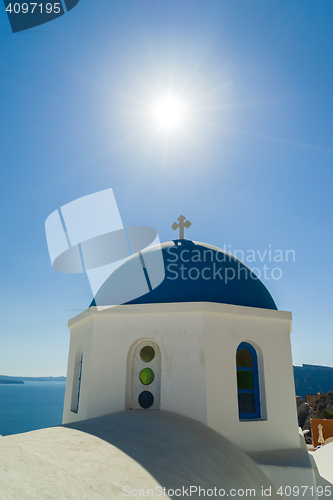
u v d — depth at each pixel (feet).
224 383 19.63
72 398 24.44
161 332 20.65
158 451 12.21
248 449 19.34
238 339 21.09
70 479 7.11
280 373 22.13
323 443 48.06
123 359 20.84
